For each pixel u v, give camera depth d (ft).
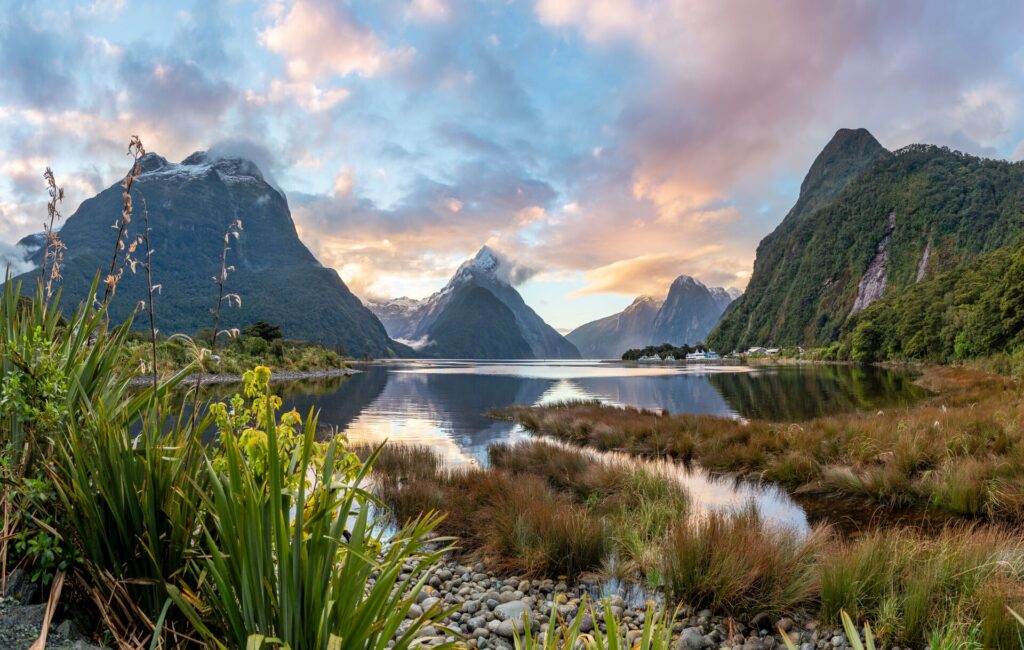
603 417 64.44
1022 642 12.45
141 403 10.06
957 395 84.58
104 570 8.09
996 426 41.27
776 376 197.26
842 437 42.52
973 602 14.69
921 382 138.10
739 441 46.85
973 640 12.92
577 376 234.58
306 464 6.70
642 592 18.30
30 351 9.17
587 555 20.26
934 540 19.47
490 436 60.95
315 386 151.84
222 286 9.89
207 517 8.63
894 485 31.01
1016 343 171.94
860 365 301.63
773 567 17.10
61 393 9.01
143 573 8.27
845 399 98.02
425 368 376.89
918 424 43.98
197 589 8.20
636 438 51.49
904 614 14.98
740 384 156.66
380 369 346.13
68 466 8.39
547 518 21.97
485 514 24.86
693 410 87.35
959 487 28.48
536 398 119.55
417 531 7.79
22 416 8.70
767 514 28.45
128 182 9.81
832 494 32.17
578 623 6.70
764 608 16.34
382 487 31.37
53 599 7.53
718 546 17.94
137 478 8.47
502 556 21.30
